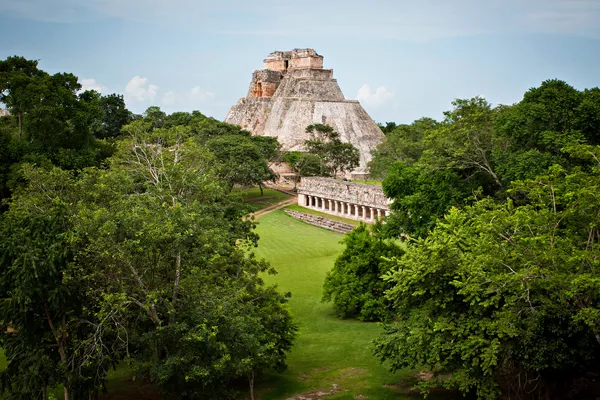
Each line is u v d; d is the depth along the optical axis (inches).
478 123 2181.3
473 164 2185.0
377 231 2536.9
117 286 1424.7
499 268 1322.6
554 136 1920.5
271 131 7628.0
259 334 1534.2
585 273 1195.9
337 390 1676.9
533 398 1444.4
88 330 1465.3
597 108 1950.1
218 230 1640.0
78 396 1449.3
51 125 2827.3
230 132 5664.4
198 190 1854.1
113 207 1535.4
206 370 1334.9
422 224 2281.0
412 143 5329.7
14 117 3732.8
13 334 1485.0
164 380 1370.6
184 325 1346.0
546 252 1245.1
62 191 1838.1
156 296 1385.3
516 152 2034.9
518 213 1336.1
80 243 1430.9
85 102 3127.5
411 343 1469.0
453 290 1419.8
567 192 1334.9
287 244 3823.8
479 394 1312.7
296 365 1920.5
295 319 2453.2
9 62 3112.7
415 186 2439.7
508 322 1261.1
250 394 1672.0
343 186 4591.5
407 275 1449.3
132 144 2256.4
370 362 1900.8
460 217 1539.1
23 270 1314.0
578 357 1322.6
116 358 1477.6
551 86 2142.0
